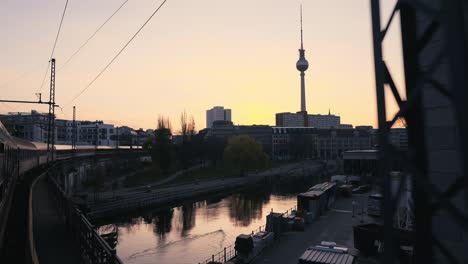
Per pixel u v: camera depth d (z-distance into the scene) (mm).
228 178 97500
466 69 2861
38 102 35219
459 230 6582
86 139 184500
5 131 20688
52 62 41719
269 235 28734
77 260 11461
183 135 114688
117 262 7938
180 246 39656
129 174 103875
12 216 18609
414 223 4371
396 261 3803
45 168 46750
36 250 12570
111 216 52750
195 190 73562
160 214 58125
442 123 6289
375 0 3936
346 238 29844
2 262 10930
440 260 6445
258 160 101000
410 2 3482
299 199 38875
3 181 17031
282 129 195625
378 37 3889
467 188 2908
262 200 71312
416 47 4363
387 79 3963
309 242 29047
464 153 2875
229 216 56094
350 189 52875
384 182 3756
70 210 15547
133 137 192875
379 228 25375
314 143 197750
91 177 86500
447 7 2998
